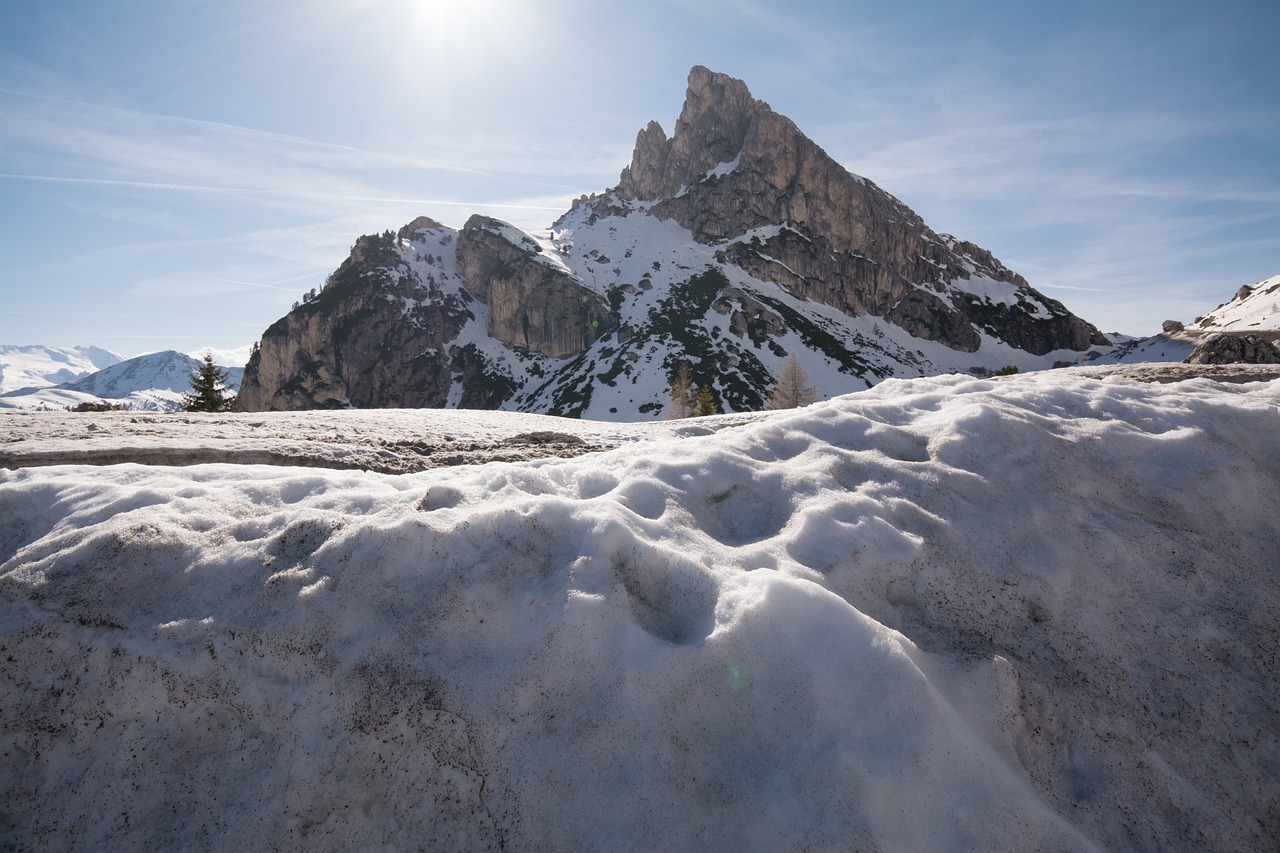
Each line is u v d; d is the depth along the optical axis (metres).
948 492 4.89
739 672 3.36
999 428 5.55
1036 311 157.00
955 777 3.05
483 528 3.90
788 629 3.49
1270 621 4.38
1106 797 3.45
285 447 9.05
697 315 121.38
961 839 2.93
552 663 3.29
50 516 4.27
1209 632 4.29
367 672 3.26
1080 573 4.49
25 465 7.33
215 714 3.24
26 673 3.24
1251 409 5.82
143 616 3.46
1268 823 3.54
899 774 3.00
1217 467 5.24
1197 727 3.81
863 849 2.81
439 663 3.33
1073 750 3.62
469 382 122.75
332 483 4.79
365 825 2.99
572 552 3.86
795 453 5.43
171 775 3.12
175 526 3.96
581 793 3.00
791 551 4.16
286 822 2.98
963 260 171.00
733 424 15.11
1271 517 5.04
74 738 3.16
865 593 4.00
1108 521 4.87
